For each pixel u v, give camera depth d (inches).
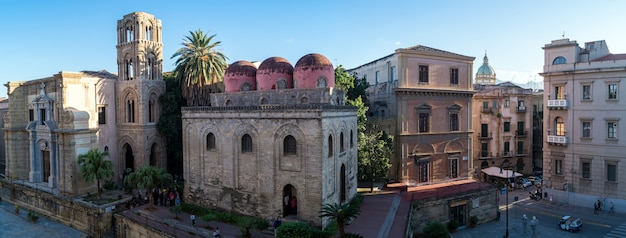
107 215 1423.5
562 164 1817.2
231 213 1275.8
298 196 1142.3
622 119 1628.9
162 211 1385.3
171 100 1835.6
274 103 1316.4
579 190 1755.7
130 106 1846.7
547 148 1871.3
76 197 1619.1
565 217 1514.5
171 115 1849.2
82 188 1656.0
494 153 2311.8
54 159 1742.1
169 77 1958.7
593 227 1491.1
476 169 2273.6
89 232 1472.7
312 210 1117.1
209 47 1808.6
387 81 1875.0
